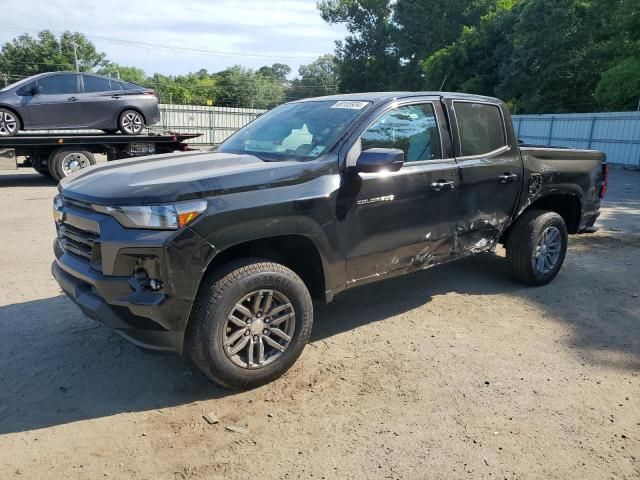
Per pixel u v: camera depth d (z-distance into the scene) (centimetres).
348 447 288
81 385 348
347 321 459
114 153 1367
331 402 331
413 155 426
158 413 319
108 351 394
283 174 346
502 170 491
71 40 7288
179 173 344
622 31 2711
